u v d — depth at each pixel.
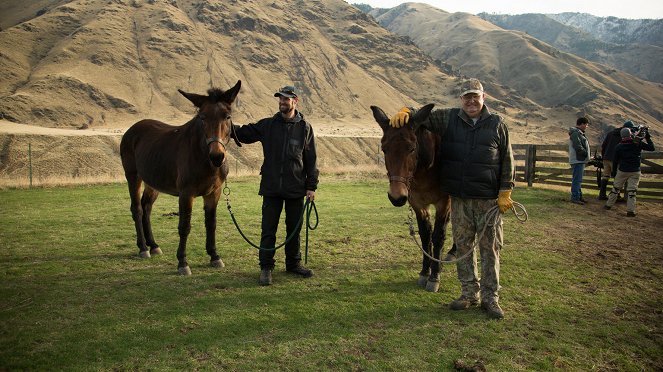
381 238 7.65
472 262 4.70
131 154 6.81
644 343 3.92
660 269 5.98
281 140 5.47
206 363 3.51
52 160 57.69
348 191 13.17
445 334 4.05
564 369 3.48
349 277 5.65
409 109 4.72
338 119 164.12
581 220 9.12
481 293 4.61
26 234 7.75
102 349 3.73
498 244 4.54
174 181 6.04
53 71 140.88
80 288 5.18
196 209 10.21
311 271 5.72
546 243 7.30
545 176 13.72
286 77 185.00
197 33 193.00
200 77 161.62
